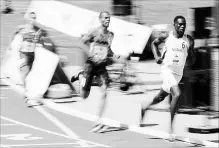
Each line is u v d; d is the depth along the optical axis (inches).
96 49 683.4
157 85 933.8
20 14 1523.1
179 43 610.5
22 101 845.2
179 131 661.3
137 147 597.6
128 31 946.1
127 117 739.4
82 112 776.3
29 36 831.1
